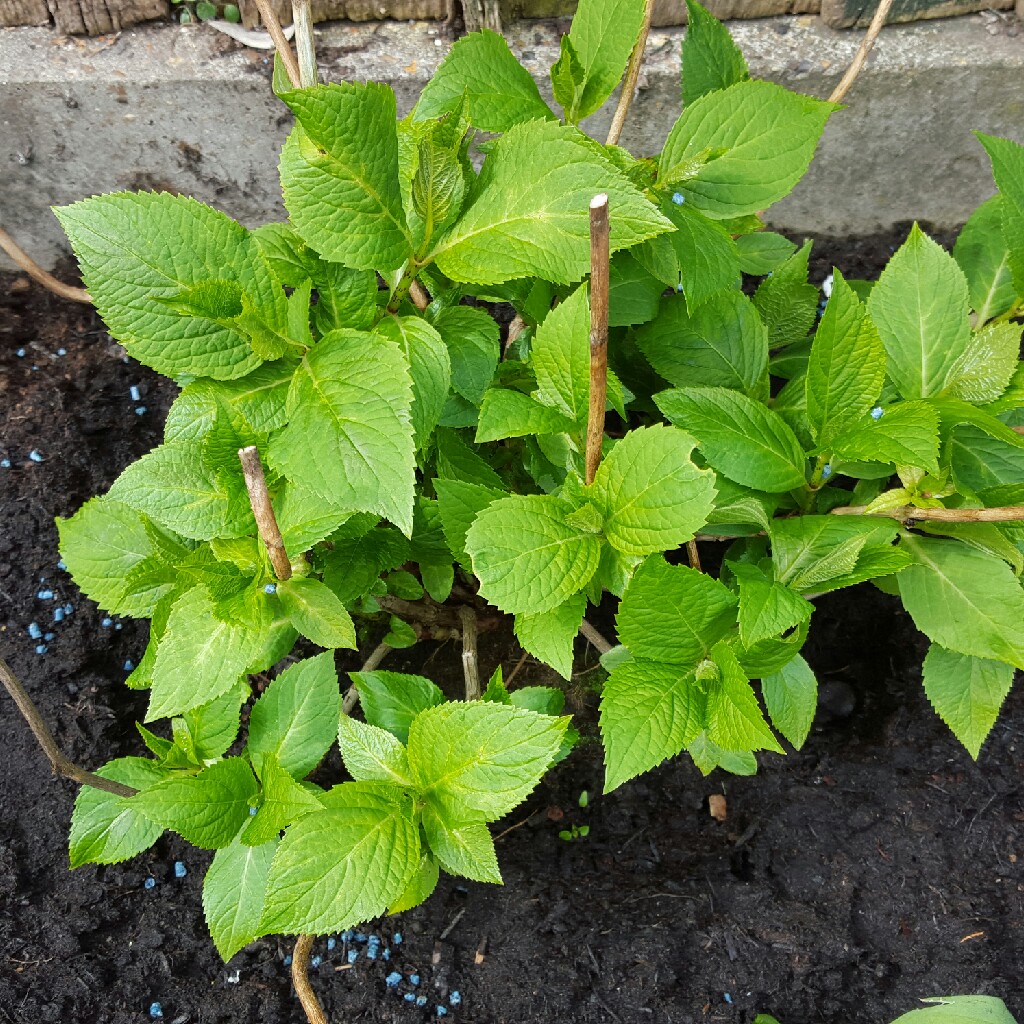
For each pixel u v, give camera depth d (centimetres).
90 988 60
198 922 62
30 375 78
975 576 52
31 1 72
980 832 64
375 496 40
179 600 45
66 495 73
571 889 63
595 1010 59
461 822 46
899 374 54
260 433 46
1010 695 68
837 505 58
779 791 66
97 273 42
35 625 68
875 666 70
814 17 76
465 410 52
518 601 44
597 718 69
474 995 60
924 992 59
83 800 53
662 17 75
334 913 43
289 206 42
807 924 61
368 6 75
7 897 61
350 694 64
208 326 44
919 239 54
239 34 74
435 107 50
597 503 46
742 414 52
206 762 53
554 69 49
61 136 76
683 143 51
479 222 44
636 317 56
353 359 43
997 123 78
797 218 86
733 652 47
